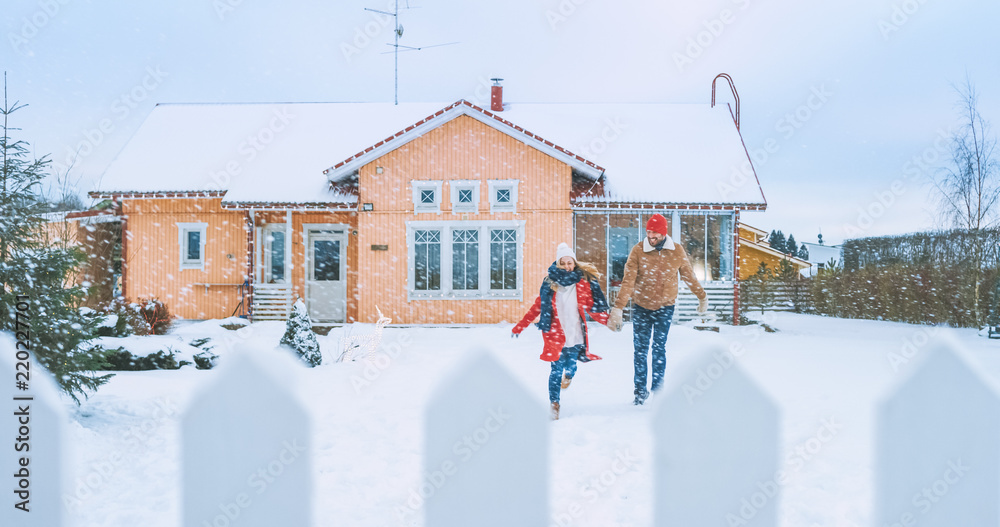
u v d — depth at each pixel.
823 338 13.96
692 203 17.08
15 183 5.12
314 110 21.47
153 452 4.24
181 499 1.53
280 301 17.66
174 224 18.19
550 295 5.73
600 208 16.95
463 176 16.83
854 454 4.16
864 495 3.38
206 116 21.17
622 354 10.64
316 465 4.07
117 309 13.02
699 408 1.58
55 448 1.60
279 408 1.53
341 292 17.95
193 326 14.19
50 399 1.60
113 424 5.07
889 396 1.55
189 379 7.89
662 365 6.29
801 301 23.92
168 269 18.16
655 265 6.26
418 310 16.77
